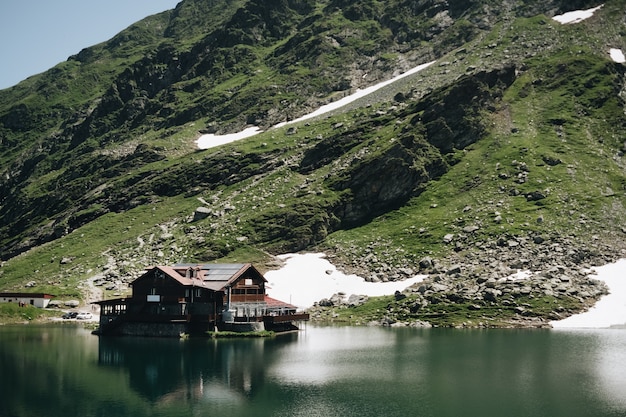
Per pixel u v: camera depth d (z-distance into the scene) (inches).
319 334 4896.7
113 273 7362.2
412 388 3144.7
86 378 3385.8
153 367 3659.0
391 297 5772.6
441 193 7672.2
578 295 5295.3
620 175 7450.8
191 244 7667.3
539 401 2898.6
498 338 4498.0
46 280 7564.0
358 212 7775.6
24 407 2837.1
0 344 4517.7
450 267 6038.4
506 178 7583.7
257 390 3125.0
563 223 6476.4
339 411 2768.2
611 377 3336.6
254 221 7810.0
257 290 5221.5
